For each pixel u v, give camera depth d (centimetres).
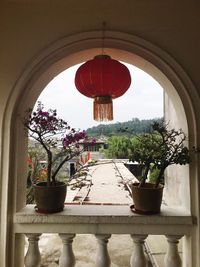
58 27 176
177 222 163
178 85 171
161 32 173
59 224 168
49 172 170
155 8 175
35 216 167
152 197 164
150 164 169
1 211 167
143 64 184
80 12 177
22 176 183
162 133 164
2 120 171
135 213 169
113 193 330
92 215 166
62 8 177
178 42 172
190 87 169
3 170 168
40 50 176
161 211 172
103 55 162
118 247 283
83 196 310
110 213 170
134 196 170
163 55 171
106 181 419
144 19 174
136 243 167
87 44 176
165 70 172
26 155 190
